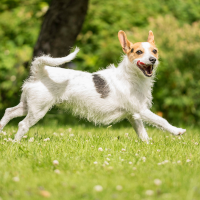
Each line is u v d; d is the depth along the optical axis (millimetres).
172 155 7754
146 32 16766
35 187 5410
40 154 7645
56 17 14227
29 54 18031
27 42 18984
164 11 19938
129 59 9070
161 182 5609
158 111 17625
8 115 9672
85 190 5242
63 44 14484
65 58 8852
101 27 18500
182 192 5168
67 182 5660
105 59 18188
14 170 6449
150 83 9445
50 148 8242
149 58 8578
